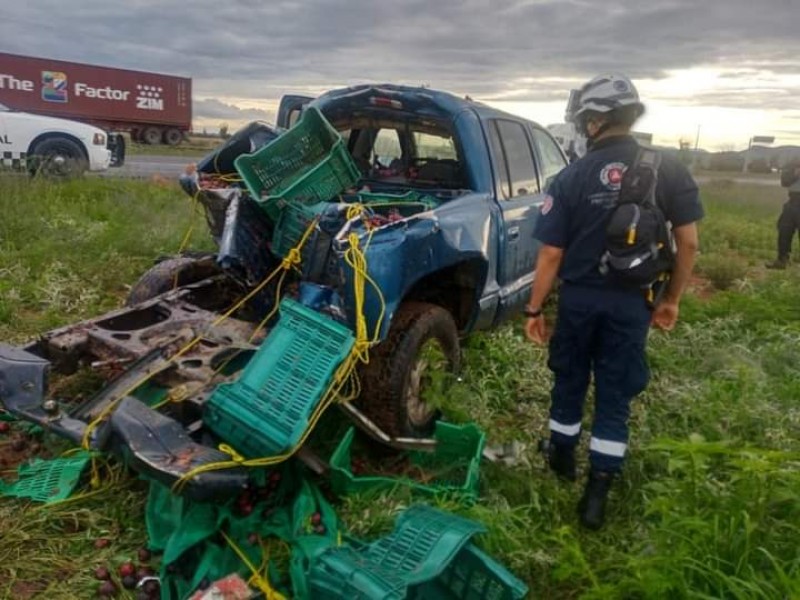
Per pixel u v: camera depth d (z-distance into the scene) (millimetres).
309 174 3781
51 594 2551
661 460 3545
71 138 12320
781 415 4082
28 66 30891
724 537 2643
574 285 3168
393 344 3490
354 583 2244
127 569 2648
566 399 3354
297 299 3307
